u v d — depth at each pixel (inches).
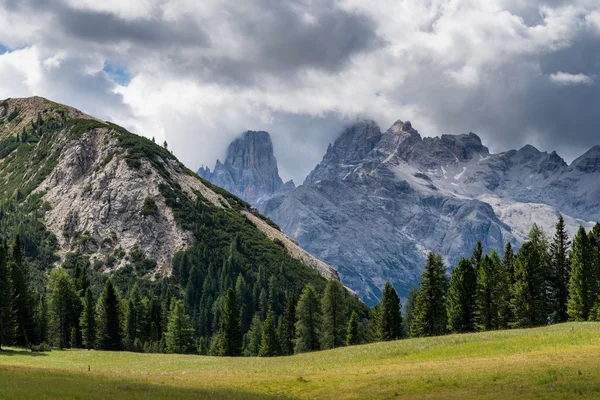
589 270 4077.3
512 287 4377.5
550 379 1876.2
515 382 1897.1
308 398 1951.3
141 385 2129.7
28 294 4741.6
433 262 4515.3
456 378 2017.7
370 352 3038.9
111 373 2652.6
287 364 2970.0
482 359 2400.3
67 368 3009.4
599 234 4352.9
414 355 2810.0
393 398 1862.7
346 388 2047.2
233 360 3380.9
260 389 2138.3
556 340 2682.1
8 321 4106.8
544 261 4436.5
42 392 1862.7
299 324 4963.1
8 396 1772.9
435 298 4483.3
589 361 2096.5
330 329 4881.9
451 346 2881.4
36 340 4724.4
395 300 4968.0
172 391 1990.7
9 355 3681.1
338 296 4906.5
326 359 2987.2
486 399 1717.5
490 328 4234.7
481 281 4232.3
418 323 4621.1
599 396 1628.9
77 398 1798.7
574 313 4126.5
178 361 3444.9
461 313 4375.0
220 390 2079.2
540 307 4168.3
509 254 4845.0
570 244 4515.3
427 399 1785.2
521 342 2741.1
